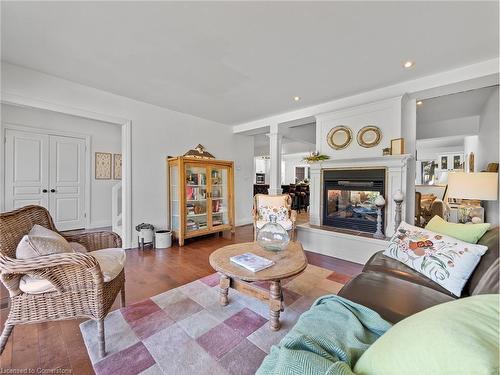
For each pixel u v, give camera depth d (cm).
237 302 202
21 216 165
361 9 169
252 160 575
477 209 330
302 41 208
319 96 339
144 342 153
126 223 354
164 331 164
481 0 160
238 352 145
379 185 319
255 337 158
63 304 140
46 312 139
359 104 331
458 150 743
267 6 166
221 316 182
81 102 301
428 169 802
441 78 269
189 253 338
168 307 194
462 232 170
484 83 263
